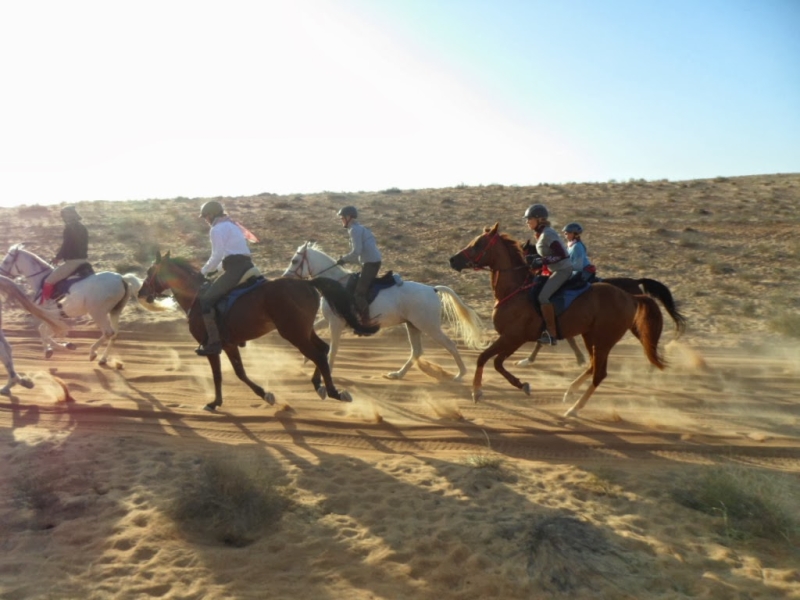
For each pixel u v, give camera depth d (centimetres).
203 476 627
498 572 502
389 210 2877
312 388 993
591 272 1038
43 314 891
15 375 902
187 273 884
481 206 2947
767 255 2088
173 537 546
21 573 495
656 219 2625
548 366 1152
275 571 502
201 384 998
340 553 528
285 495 613
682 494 630
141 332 1345
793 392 1000
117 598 463
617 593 482
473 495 630
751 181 3494
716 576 505
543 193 3309
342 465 697
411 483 655
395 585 488
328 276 982
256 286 850
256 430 810
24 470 664
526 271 891
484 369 1130
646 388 1021
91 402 891
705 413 903
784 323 1363
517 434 813
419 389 998
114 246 2192
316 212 2841
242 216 2727
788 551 544
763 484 621
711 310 1554
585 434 816
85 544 534
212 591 473
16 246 1080
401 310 1005
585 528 557
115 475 657
